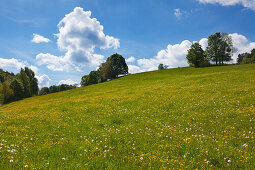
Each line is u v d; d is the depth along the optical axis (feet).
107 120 34.91
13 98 280.31
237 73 106.42
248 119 27.84
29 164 16.17
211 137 22.52
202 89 63.93
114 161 17.46
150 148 20.61
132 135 25.26
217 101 41.98
